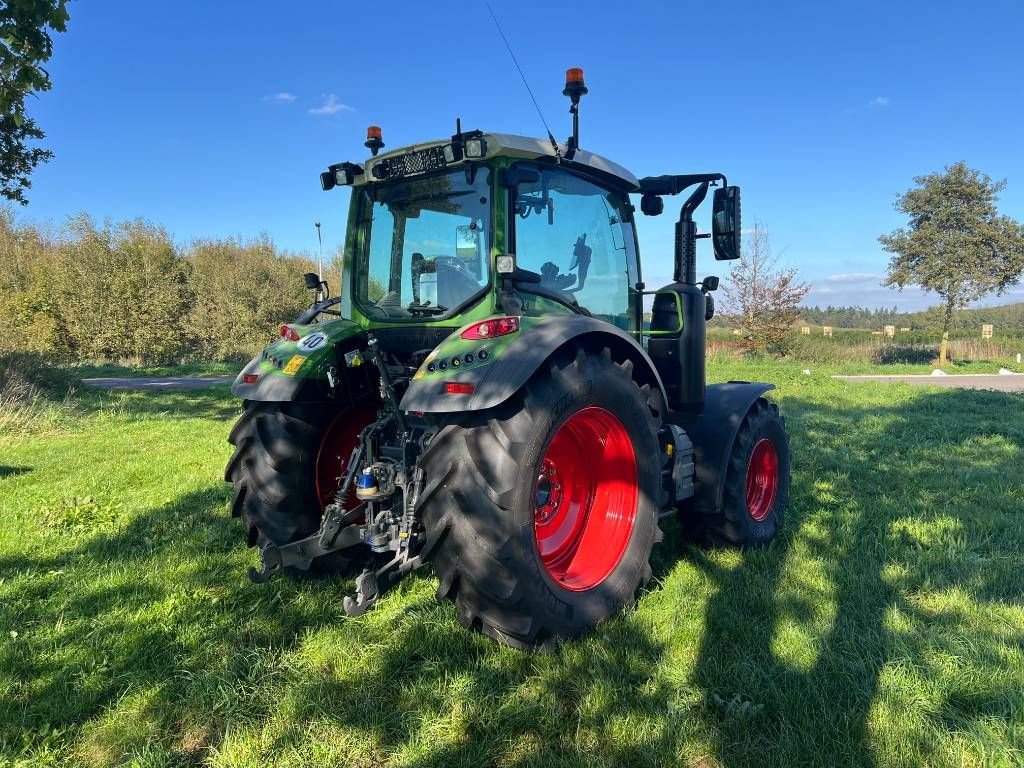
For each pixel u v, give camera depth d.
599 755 2.14
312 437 3.44
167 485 5.89
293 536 3.38
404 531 2.87
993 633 2.81
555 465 3.27
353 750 2.20
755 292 22.75
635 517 3.18
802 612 3.03
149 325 24.08
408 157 3.24
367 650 2.78
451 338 2.85
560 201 3.43
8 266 25.55
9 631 3.01
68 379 12.87
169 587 3.49
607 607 2.94
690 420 3.85
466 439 2.62
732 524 3.84
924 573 3.48
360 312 3.61
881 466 6.05
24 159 10.58
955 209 21.50
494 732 2.28
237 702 2.45
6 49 6.47
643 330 4.07
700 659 2.64
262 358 3.57
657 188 3.99
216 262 27.36
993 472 5.79
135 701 2.48
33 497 5.47
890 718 2.27
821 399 11.83
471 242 3.20
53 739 2.28
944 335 22.80
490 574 2.56
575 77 3.35
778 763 2.09
